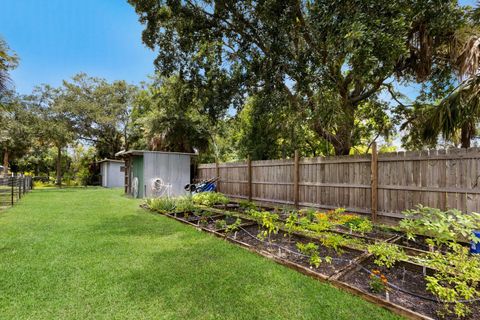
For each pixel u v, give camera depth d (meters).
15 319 1.76
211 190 9.02
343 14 4.40
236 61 6.90
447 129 3.97
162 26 6.50
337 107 5.41
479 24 3.76
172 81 10.12
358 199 5.34
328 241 2.94
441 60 5.40
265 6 5.15
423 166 4.42
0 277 2.37
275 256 2.95
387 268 2.65
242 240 3.68
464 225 2.39
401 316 1.82
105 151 19.62
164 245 3.38
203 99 7.39
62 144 16.02
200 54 7.07
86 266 2.65
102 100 17.38
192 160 11.14
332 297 2.08
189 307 1.93
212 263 2.77
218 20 6.40
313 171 6.21
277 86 5.95
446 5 4.29
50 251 3.09
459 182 4.01
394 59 4.21
